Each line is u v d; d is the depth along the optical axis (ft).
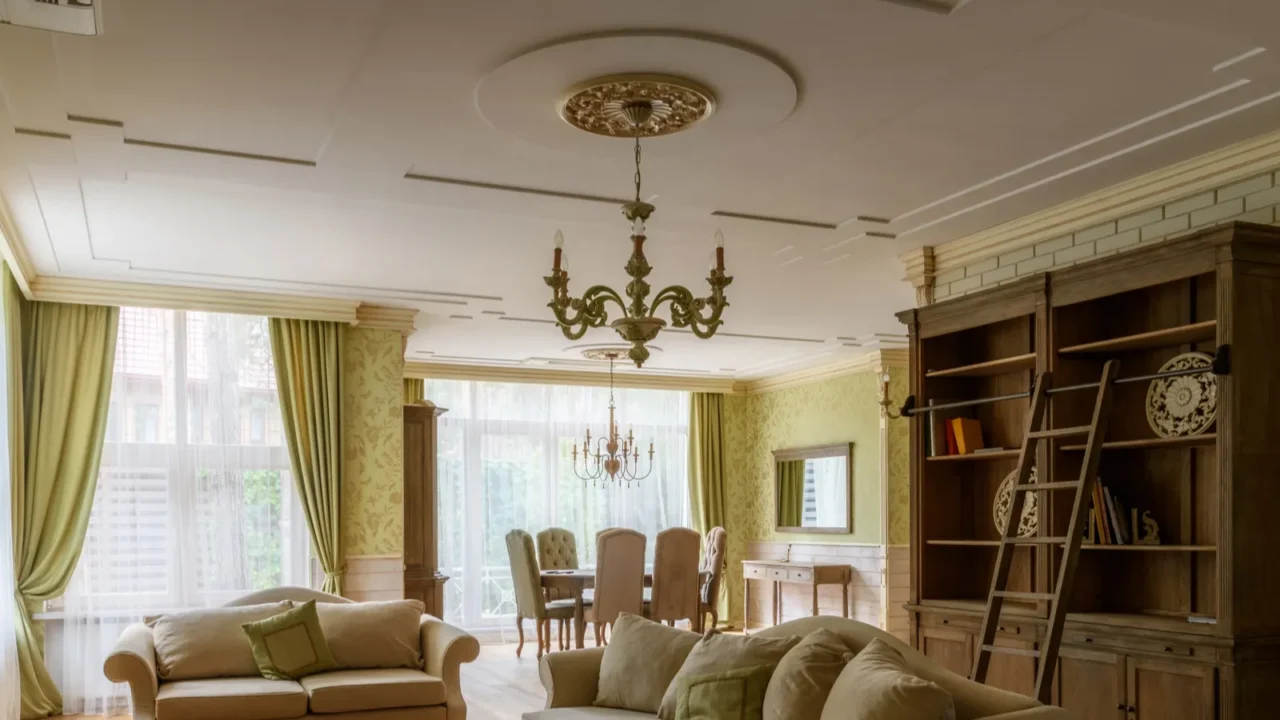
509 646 32.81
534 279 22.52
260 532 23.61
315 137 13.42
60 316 22.18
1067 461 15.67
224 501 23.34
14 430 20.88
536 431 37.58
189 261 20.58
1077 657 14.53
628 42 10.34
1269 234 12.79
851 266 21.08
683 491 39.47
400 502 24.86
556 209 16.79
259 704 15.80
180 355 23.40
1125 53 10.89
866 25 10.12
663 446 39.40
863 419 33.76
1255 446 12.67
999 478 17.94
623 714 13.89
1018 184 15.44
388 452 24.90
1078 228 16.17
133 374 22.97
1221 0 9.47
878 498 32.91
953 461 18.47
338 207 16.94
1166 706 13.17
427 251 19.99
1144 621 13.87
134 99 12.10
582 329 12.18
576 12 9.84
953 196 16.06
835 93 11.89
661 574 28.25
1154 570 15.06
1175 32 10.35
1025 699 10.11
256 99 12.11
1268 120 12.79
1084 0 9.56
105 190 15.83
